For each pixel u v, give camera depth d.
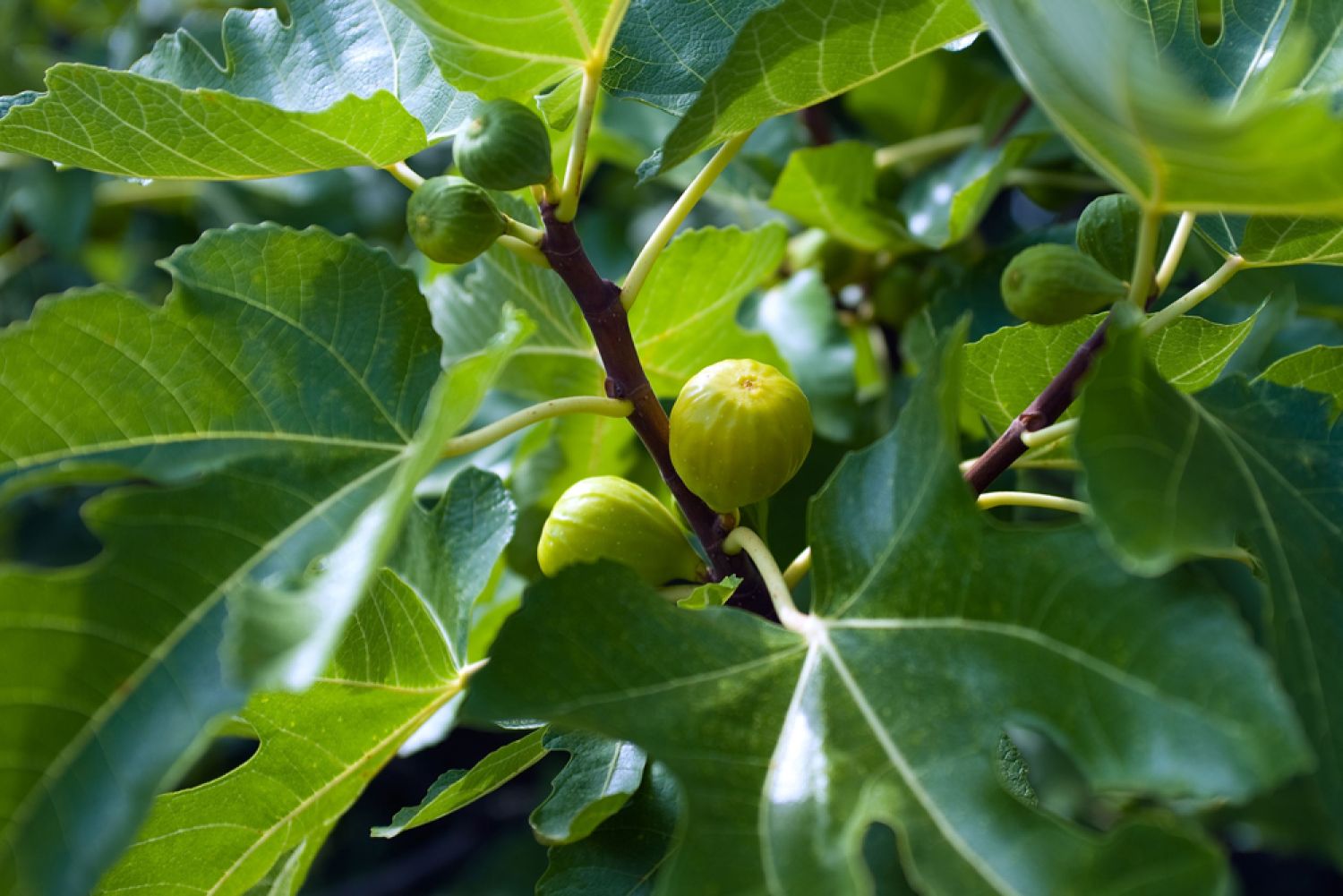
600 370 0.91
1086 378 0.64
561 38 0.65
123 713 0.58
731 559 0.69
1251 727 0.54
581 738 0.70
